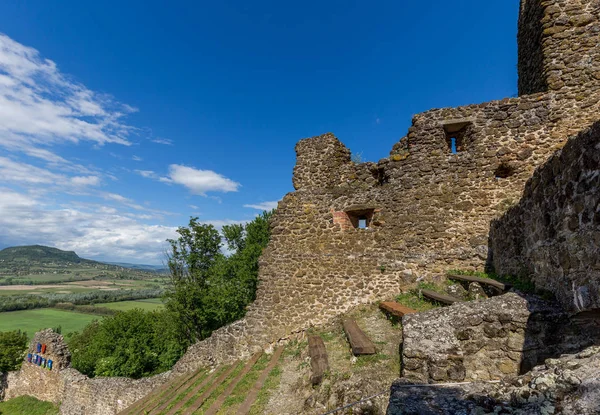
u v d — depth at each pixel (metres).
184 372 10.24
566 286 3.80
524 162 7.55
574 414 1.84
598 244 3.05
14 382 19.78
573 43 7.47
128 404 12.16
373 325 7.14
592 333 3.72
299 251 9.12
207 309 19.28
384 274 8.28
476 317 4.26
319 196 9.27
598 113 7.18
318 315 8.55
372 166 8.95
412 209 8.30
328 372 5.61
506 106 7.84
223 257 21.52
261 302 9.06
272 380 6.82
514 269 5.78
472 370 4.09
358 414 4.18
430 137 8.34
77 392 14.80
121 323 21.77
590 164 3.15
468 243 7.70
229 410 6.02
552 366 2.42
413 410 2.32
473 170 7.89
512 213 5.82
